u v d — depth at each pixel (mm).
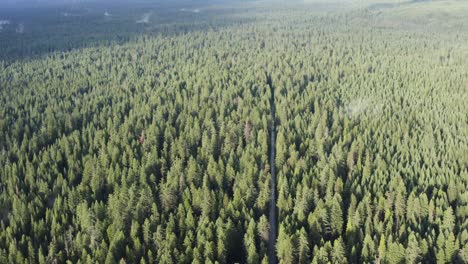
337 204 77062
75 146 107000
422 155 101188
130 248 74125
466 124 116812
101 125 124062
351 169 97438
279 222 79938
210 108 129125
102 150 101688
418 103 132500
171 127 115250
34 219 82750
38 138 116312
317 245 75500
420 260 68875
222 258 71062
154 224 77375
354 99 140625
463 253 69438
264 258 66812
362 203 79062
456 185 87125
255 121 120625
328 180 89188
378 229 74875
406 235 74250
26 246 75375
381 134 108875
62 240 75875
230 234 74375
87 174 94312
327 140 108500
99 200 89938
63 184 90250
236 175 91062
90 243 75312
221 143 109875
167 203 84625
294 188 87750
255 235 75812
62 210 84750
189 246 70438
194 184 91875
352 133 113375
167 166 101688
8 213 84125
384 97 138500
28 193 91500
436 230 77312
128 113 135625
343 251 69250
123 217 80062
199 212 83000
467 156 98938
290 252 69500
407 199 83875
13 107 140750
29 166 97875
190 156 100688
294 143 104188
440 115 123688
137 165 96438
